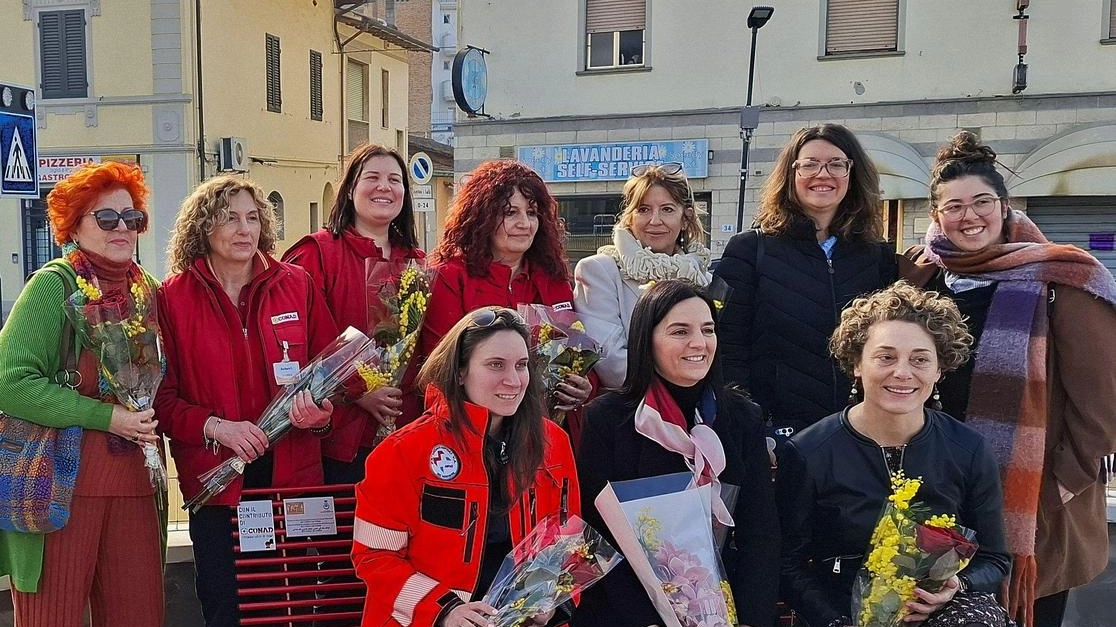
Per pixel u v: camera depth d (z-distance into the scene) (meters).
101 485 2.85
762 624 2.64
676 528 2.57
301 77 21.73
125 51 17.53
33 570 2.83
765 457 2.78
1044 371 3.00
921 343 2.61
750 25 12.70
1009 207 3.31
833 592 2.72
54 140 18.11
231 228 2.96
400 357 3.07
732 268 3.42
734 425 2.78
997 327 3.05
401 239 3.52
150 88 17.53
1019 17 12.95
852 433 2.74
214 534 2.97
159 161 17.69
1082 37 12.89
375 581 2.44
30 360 2.77
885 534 2.50
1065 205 13.41
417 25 33.28
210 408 2.95
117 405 2.85
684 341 2.66
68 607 2.85
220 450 2.94
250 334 3.02
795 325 3.28
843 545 2.70
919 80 13.59
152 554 2.98
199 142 17.80
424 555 2.48
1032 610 3.06
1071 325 3.01
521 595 2.39
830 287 3.31
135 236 2.97
